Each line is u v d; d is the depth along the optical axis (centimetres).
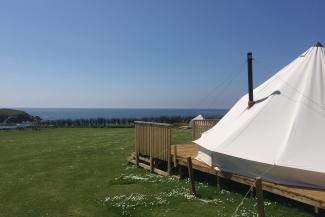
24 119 6938
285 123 1004
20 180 1362
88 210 998
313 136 941
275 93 1099
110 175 1394
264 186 927
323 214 826
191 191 1062
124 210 967
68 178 1375
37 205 1056
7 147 2281
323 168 874
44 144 2402
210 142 1161
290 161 905
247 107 1164
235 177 1017
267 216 852
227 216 882
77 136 2934
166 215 913
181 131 3200
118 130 3591
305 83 1075
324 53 1159
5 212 1002
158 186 1180
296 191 856
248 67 1161
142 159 1483
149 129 1410
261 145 992
